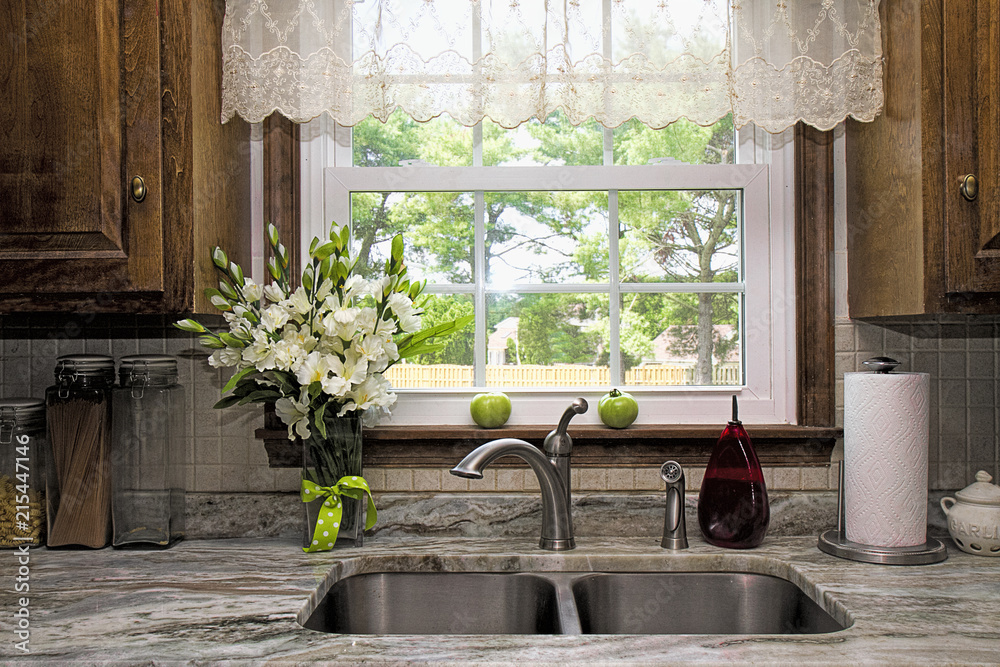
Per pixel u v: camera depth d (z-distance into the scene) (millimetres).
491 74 1208
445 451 1316
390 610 1160
